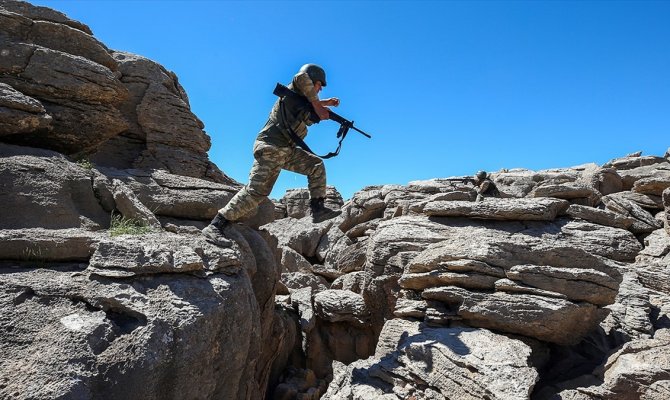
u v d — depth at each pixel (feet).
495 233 26.73
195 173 30.94
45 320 13.44
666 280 29.30
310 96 19.58
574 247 22.50
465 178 66.49
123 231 18.51
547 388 18.72
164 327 14.20
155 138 30.04
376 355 23.40
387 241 31.24
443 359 18.49
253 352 19.66
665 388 15.79
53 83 22.16
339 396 19.58
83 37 24.90
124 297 14.61
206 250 18.42
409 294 25.45
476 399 16.62
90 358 12.76
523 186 62.54
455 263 22.80
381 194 67.56
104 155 28.30
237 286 17.81
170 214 23.18
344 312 35.99
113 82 24.13
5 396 11.07
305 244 67.87
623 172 59.41
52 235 16.35
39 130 21.21
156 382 13.53
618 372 16.83
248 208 20.56
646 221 42.27
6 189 17.48
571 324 20.26
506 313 20.51
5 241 15.34
